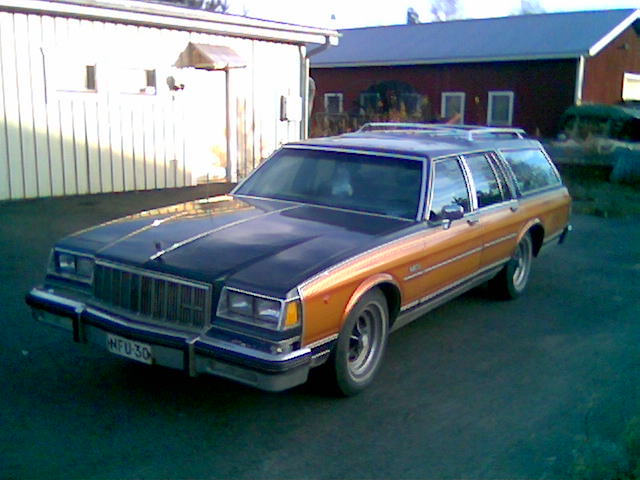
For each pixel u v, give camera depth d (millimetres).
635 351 5984
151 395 4730
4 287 6840
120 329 4344
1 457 3842
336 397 4805
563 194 8094
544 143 22250
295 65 14961
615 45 27422
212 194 12500
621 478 3635
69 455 3918
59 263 4887
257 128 14516
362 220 5355
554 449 4199
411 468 3953
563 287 8086
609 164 17594
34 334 5684
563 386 5180
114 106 12055
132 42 12109
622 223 12641
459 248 5859
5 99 10672
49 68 11094
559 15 30391
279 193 6062
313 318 4211
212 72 13547
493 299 7422
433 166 5766
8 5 10289
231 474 3820
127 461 3895
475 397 4934
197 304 4246
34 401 4543
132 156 12469
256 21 13422
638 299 7672
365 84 31078
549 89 26328
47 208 10562
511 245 6918
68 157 11570
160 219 5285
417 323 6582
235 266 4328
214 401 4695
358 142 6301
